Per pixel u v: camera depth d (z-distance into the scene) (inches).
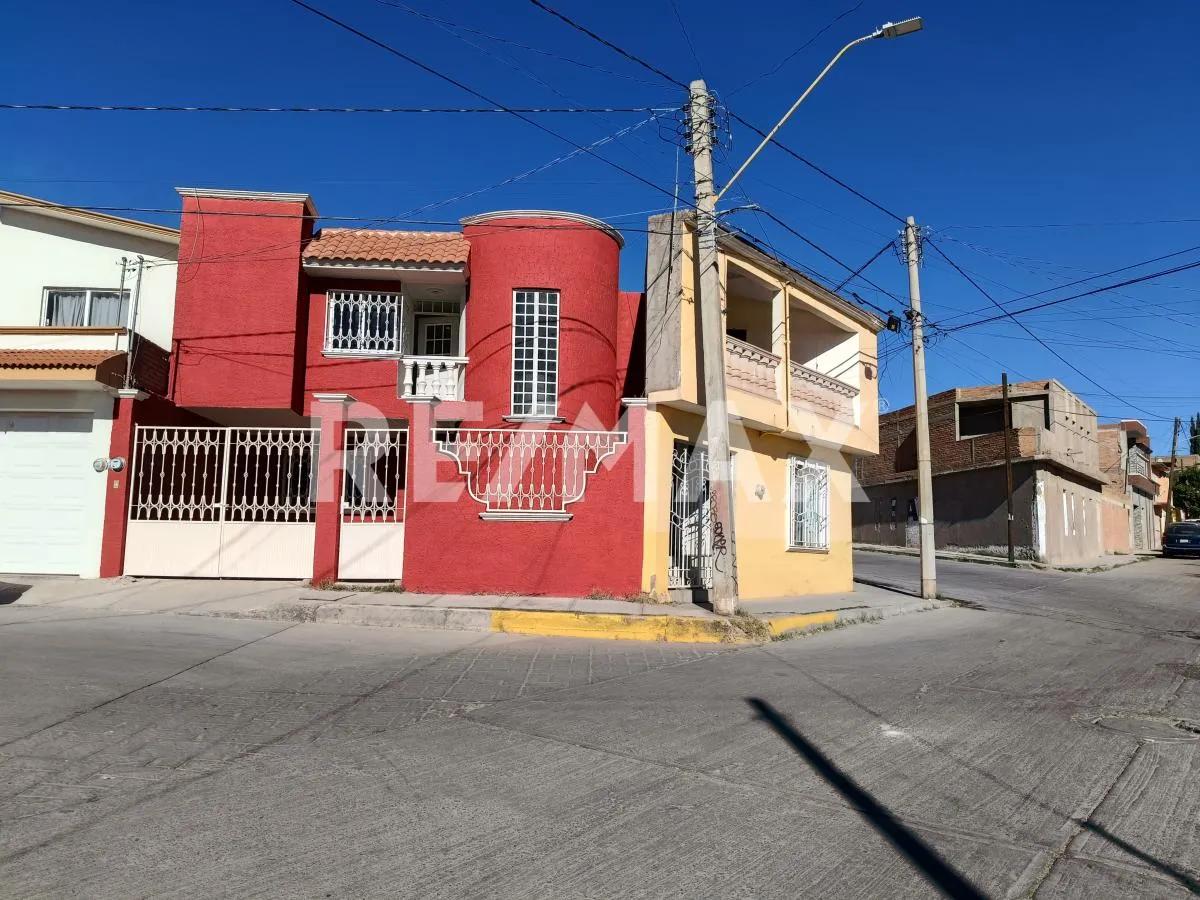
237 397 589.0
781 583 641.0
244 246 601.6
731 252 577.9
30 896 141.6
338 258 597.3
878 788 208.5
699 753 231.6
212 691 279.1
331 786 198.4
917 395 709.9
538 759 223.0
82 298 625.9
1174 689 338.6
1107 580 944.9
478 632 422.3
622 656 379.6
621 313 646.5
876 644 455.2
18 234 625.9
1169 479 2154.3
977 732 262.4
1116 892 157.0
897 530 1406.3
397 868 156.4
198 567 506.3
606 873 156.8
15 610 424.5
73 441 520.1
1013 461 1147.3
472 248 606.5
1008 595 749.9
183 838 167.2
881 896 152.0
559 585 491.5
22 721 235.9
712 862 163.2
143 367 550.3
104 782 196.4
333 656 345.1
